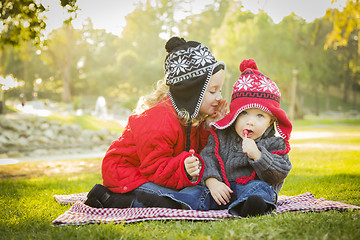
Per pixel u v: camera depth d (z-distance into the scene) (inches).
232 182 127.1
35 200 171.0
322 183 198.5
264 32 1193.4
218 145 130.9
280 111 124.3
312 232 90.0
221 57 1132.5
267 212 116.0
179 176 123.4
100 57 1932.8
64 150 543.8
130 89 1846.7
